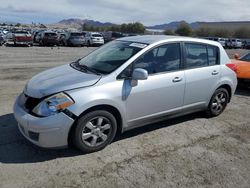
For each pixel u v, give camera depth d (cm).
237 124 564
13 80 880
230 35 8206
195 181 361
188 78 500
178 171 381
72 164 383
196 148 449
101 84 404
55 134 374
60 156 401
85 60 504
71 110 375
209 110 571
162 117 487
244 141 488
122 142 453
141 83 437
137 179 358
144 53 450
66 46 3059
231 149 454
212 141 479
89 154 411
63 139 381
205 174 378
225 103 598
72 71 447
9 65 1230
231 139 491
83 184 343
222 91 580
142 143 454
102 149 425
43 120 369
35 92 393
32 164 379
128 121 441
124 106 425
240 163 412
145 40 484
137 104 439
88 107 386
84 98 384
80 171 369
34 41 3031
